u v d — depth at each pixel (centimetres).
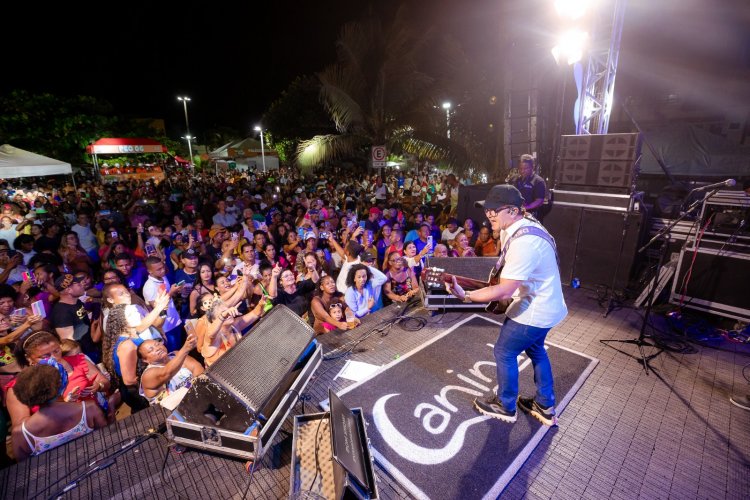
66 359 309
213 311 298
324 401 271
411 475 213
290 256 652
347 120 1248
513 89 728
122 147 1875
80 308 392
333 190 1494
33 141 2277
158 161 3038
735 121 844
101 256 626
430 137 1283
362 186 1630
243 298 445
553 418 248
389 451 229
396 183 1709
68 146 2398
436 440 237
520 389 285
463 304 401
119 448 237
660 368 313
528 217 231
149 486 210
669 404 271
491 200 226
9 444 296
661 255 328
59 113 2391
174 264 600
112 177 2372
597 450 232
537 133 730
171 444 234
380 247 666
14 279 489
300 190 1409
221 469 221
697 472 216
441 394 279
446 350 335
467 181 1321
